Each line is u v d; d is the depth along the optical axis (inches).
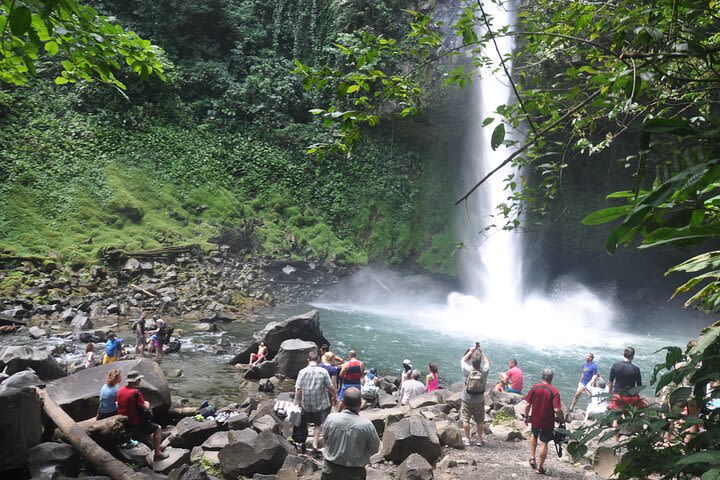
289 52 1477.6
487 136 1242.6
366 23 1251.8
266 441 289.7
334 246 1229.1
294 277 1099.9
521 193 157.2
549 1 151.8
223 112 1282.0
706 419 96.9
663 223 77.9
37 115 1054.4
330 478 204.8
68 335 633.6
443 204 1325.0
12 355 440.1
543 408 304.3
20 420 246.2
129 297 832.9
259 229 1164.5
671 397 104.6
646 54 87.5
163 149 1164.5
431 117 1256.8
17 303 727.7
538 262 1283.2
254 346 595.5
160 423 368.5
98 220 992.2
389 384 530.6
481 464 317.7
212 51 1370.6
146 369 374.6
